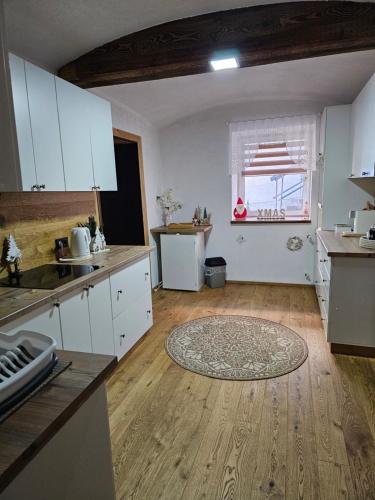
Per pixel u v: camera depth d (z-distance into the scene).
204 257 4.80
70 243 2.71
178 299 4.17
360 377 2.36
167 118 4.35
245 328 3.23
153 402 2.17
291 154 4.18
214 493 1.51
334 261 2.51
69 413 0.83
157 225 4.68
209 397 2.20
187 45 2.38
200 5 2.18
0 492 0.64
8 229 2.19
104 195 4.28
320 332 3.09
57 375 0.96
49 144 2.08
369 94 2.55
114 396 2.24
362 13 2.10
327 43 2.19
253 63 2.48
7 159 1.85
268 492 1.51
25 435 0.73
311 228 4.33
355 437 1.81
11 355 0.98
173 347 2.90
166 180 4.84
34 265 2.41
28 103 1.90
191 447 1.78
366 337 2.58
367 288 2.50
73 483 0.91
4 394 0.81
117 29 2.34
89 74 2.61
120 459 1.71
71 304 1.99
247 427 1.91
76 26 2.20
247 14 2.25
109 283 2.41
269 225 4.50
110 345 2.45
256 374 2.44
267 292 4.34
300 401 2.12
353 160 3.16
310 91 3.69
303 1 2.16
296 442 1.79
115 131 3.53
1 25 1.69
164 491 1.53
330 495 1.48
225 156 4.50
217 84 3.48
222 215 4.68
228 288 4.55
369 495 1.48
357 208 3.49
